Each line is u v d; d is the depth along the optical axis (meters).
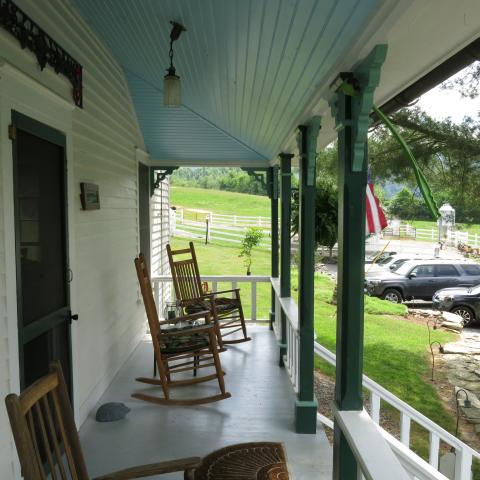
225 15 2.04
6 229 2.12
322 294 10.68
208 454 2.95
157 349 3.70
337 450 2.12
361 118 1.84
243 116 4.17
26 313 2.39
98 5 2.87
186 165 6.57
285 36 1.95
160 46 3.10
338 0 1.47
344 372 2.06
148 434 3.21
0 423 2.04
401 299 10.48
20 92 2.29
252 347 5.32
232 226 19.09
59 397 1.68
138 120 5.51
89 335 3.51
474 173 5.91
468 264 10.53
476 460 4.51
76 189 3.22
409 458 2.89
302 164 3.25
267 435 3.22
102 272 3.90
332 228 8.87
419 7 1.32
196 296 5.80
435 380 6.19
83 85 3.39
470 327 9.21
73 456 1.69
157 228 7.30
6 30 2.14
